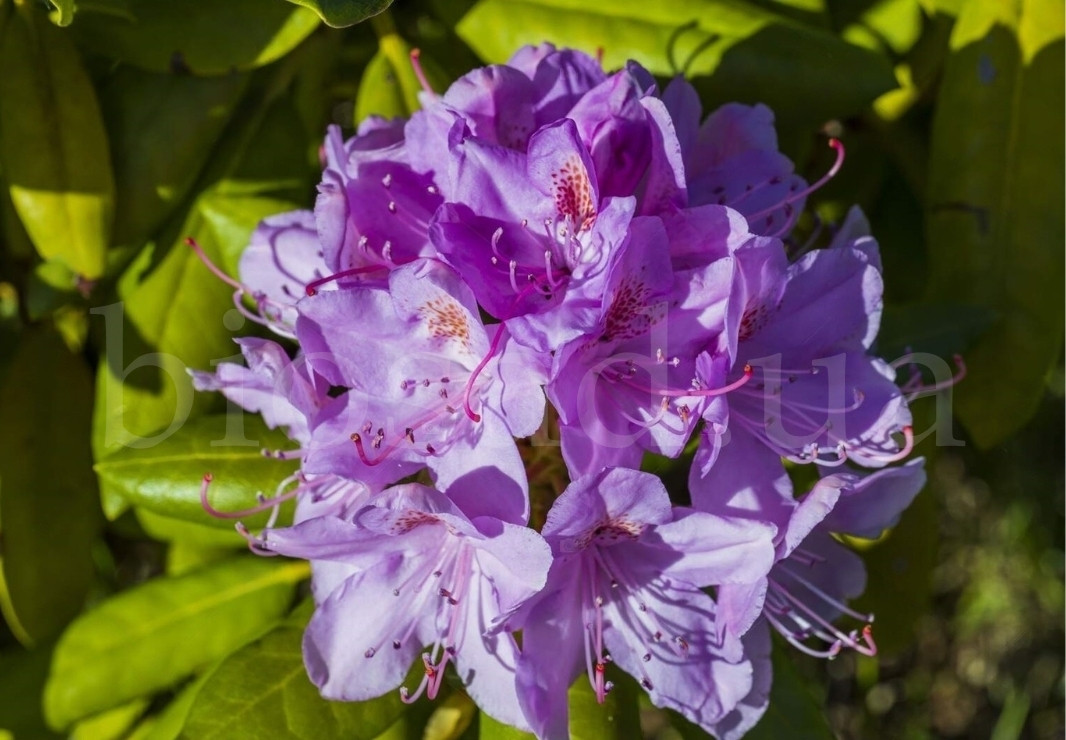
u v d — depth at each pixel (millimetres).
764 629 493
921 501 594
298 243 511
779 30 540
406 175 480
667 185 464
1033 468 912
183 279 557
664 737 816
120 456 533
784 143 578
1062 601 938
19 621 577
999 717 968
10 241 579
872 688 903
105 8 527
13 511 580
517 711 473
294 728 503
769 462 478
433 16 572
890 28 582
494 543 448
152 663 553
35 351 594
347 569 490
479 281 453
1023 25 566
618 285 452
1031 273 566
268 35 535
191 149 547
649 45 546
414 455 467
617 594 482
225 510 529
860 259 474
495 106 475
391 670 479
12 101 530
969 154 570
